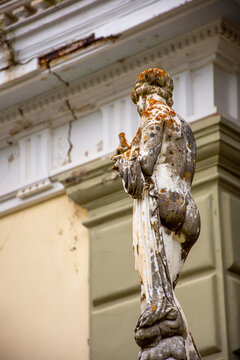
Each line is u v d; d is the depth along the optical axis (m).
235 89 13.27
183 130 7.28
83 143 14.11
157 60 13.39
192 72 13.34
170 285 6.82
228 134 12.77
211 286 12.20
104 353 12.78
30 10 13.80
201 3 12.41
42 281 13.98
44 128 14.55
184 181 7.18
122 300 12.98
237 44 13.23
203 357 11.93
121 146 7.39
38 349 13.58
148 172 7.02
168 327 6.58
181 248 7.11
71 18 13.49
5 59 14.00
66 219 14.08
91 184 13.52
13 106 14.58
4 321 14.05
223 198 12.67
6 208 14.67
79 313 13.41
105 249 13.34
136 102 7.66
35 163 14.49
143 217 6.96
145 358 6.54
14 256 14.39
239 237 12.58
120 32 12.97
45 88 14.13
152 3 12.77
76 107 14.26
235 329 11.99
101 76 13.80
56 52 13.57
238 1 12.43
